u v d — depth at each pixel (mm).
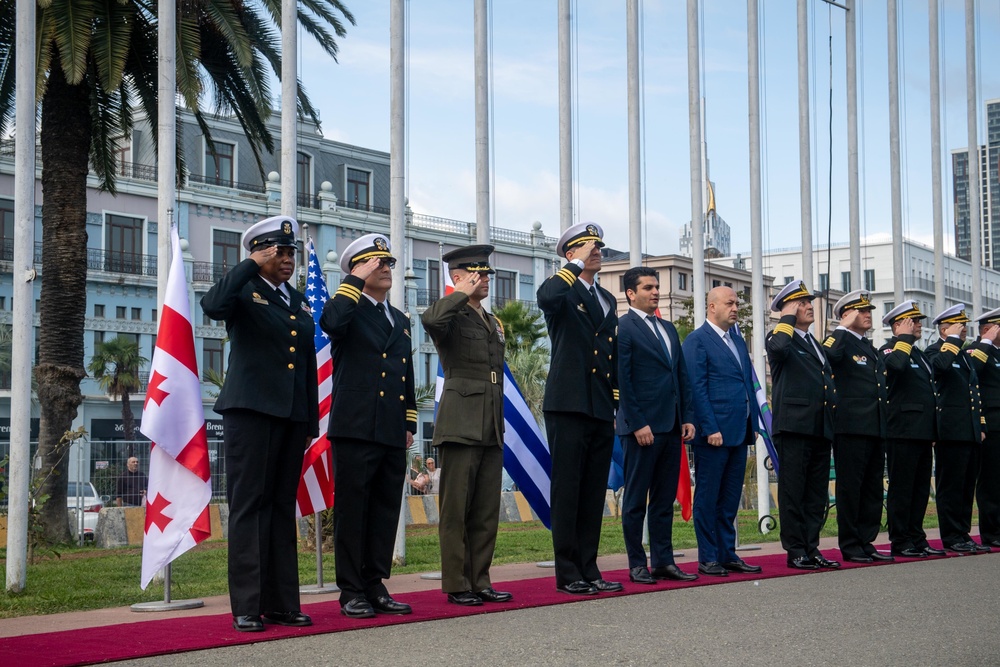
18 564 8719
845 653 5367
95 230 36094
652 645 5551
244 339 6484
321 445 8406
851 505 10148
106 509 15703
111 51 14406
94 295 36125
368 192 43469
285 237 6570
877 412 10164
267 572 6398
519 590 7922
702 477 8930
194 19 15414
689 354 9109
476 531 7336
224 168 39375
